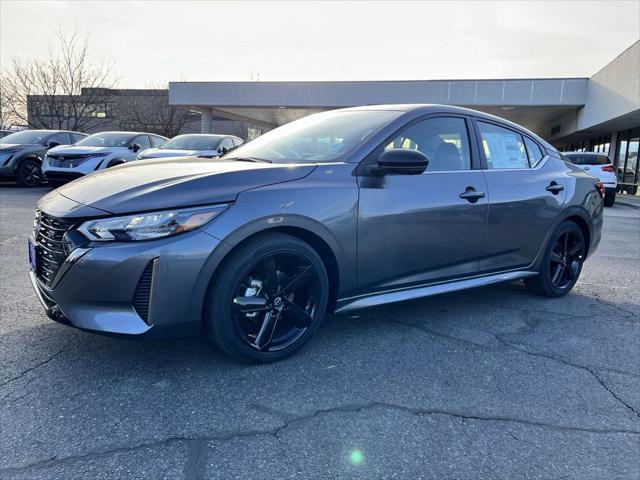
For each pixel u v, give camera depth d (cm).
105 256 240
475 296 445
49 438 212
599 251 692
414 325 363
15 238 610
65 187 302
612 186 1485
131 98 3603
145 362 285
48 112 2888
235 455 207
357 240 306
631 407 258
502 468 206
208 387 260
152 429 222
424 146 349
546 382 282
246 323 280
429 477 198
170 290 246
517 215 392
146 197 250
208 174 272
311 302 300
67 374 268
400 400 256
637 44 1549
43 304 270
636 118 1777
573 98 2156
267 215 267
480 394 266
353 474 198
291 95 2386
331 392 261
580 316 400
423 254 340
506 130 412
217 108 2605
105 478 190
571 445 223
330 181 296
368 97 2314
